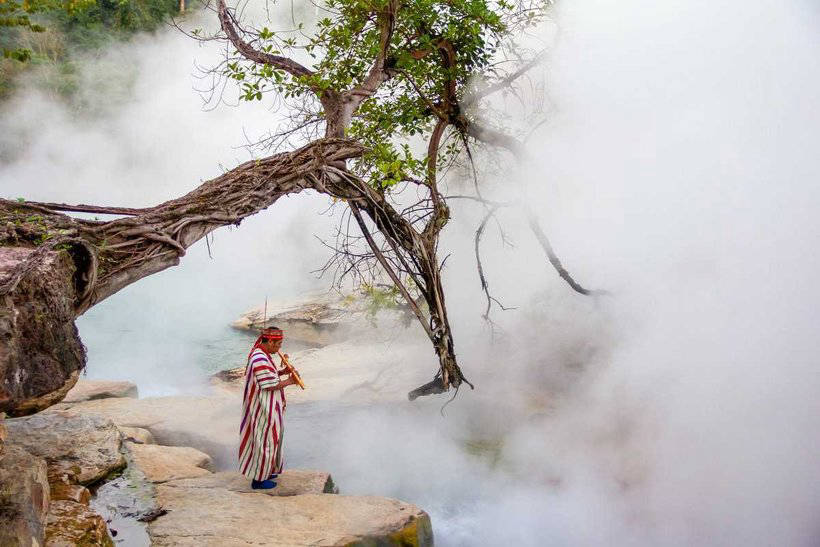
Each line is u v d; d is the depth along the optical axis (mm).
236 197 5129
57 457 6301
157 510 5812
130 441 7680
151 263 4398
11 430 6734
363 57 7730
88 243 4000
